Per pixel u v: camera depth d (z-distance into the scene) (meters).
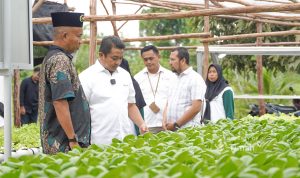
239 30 19.34
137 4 14.18
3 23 5.58
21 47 5.79
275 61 19.78
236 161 3.38
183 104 9.17
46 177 3.20
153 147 4.52
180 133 5.75
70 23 6.41
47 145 6.42
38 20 10.76
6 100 5.85
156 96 9.56
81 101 6.50
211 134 5.63
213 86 10.21
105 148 4.73
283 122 7.37
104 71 7.29
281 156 3.61
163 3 13.65
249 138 5.75
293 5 8.43
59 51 6.39
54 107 6.30
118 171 3.06
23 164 3.63
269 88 20.05
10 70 5.66
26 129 10.52
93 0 10.45
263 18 15.45
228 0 12.05
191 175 2.96
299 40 19.23
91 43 10.35
